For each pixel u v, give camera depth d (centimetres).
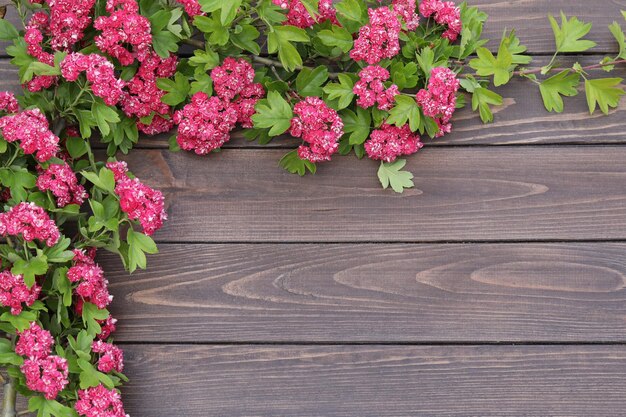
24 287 136
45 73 139
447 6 145
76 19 140
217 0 137
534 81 147
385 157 145
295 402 145
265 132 146
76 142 145
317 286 146
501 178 147
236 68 143
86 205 146
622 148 147
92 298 140
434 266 146
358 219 147
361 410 145
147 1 142
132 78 143
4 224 135
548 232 146
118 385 142
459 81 144
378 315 146
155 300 146
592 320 145
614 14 149
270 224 147
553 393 145
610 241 146
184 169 147
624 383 144
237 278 146
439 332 146
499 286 146
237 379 145
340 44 143
